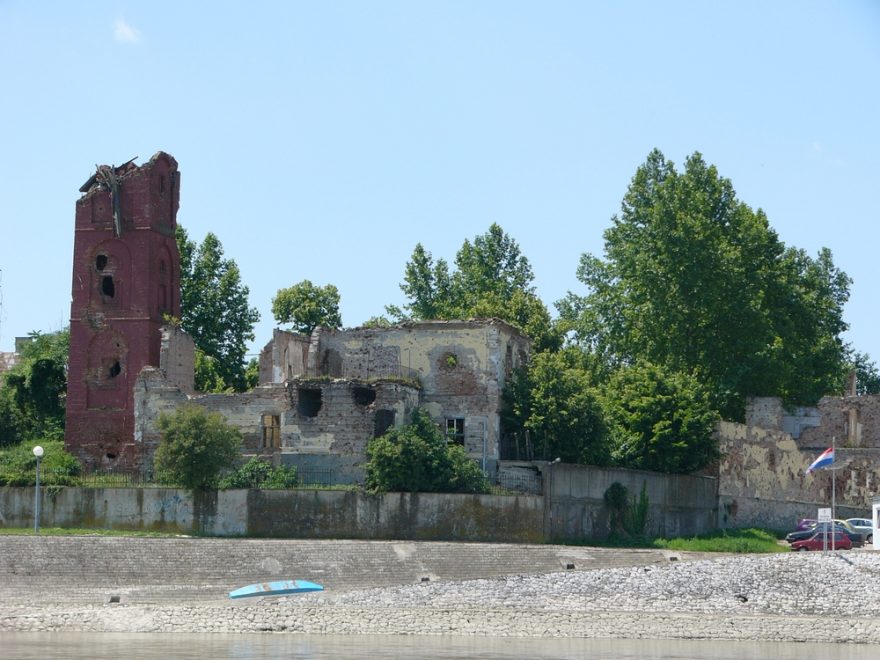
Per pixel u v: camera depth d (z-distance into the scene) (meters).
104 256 98.00
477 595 70.38
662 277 103.69
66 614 67.38
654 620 68.50
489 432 88.62
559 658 59.19
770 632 67.62
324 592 70.62
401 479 81.19
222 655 58.16
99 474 90.62
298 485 83.69
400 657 58.47
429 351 90.25
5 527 83.31
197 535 81.69
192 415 83.31
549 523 82.31
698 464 93.38
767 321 103.75
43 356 105.06
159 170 99.00
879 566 72.50
